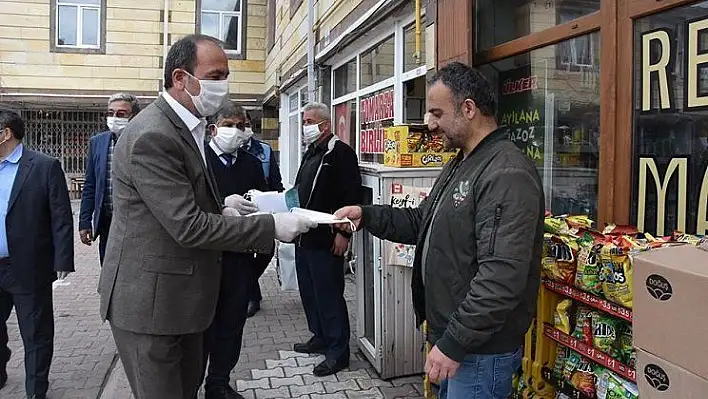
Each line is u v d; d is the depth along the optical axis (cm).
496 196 203
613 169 279
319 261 407
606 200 282
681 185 248
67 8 1304
